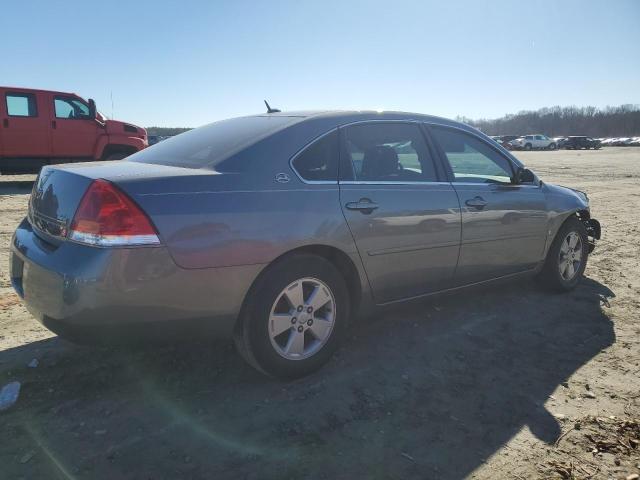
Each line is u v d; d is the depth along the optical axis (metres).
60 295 2.54
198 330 2.83
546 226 4.64
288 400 2.97
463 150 4.20
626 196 13.32
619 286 5.32
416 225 3.59
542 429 2.78
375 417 2.84
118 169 2.89
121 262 2.51
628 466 2.49
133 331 2.64
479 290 4.32
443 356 3.59
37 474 2.30
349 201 3.27
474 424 2.80
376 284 3.48
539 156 40.66
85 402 2.88
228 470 2.37
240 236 2.80
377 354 3.59
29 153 12.31
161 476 2.31
